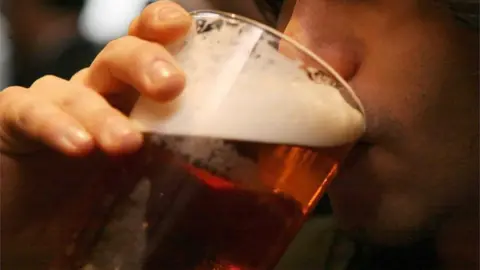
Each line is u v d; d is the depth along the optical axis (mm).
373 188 451
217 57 403
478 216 442
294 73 404
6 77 1292
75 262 417
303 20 463
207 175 389
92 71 431
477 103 430
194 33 411
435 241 455
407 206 448
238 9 641
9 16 1324
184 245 391
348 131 409
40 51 1298
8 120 448
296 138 396
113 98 424
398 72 436
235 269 396
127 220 395
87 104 410
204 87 396
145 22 414
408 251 468
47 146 433
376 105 439
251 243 397
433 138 436
